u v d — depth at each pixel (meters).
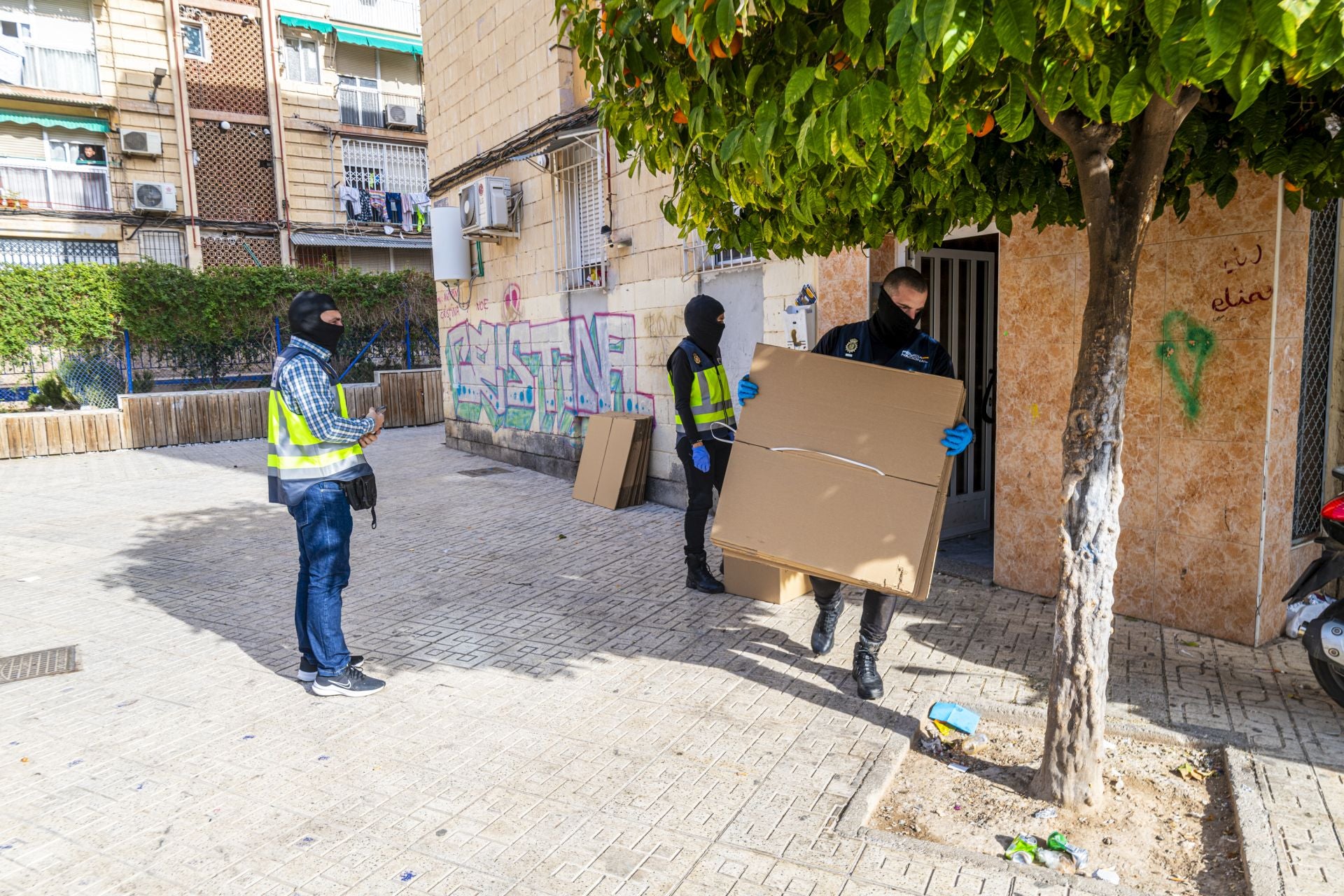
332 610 4.17
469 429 13.04
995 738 3.61
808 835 2.89
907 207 3.61
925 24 1.59
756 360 3.75
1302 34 1.52
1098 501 2.88
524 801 3.17
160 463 13.09
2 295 15.14
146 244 22.38
